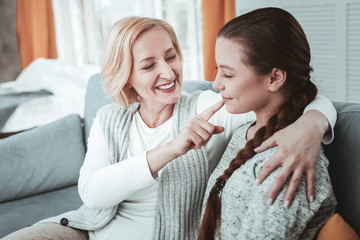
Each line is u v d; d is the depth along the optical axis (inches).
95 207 44.0
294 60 33.2
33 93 121.6
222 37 34.1
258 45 32.4
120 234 45.8
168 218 45.1
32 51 171.3
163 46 44.8
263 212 30.4
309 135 31.7
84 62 185.9
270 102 35.4
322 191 31.0
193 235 46.4
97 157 47.5
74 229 47.5
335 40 96.5
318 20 99.1
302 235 32.7
